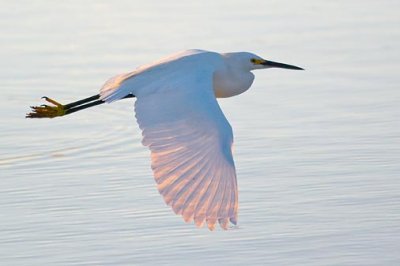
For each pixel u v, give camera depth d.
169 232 11.73
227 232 11.65
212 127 7.71
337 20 23.39
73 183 13.64
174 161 7.54
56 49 21.09
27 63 20.17
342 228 11.73
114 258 10.99
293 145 15.05
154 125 7.88
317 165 14.12
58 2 25.52
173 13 24.09
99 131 16.27
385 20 23.30
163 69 8.61
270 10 24.50
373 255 10.94
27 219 12.27
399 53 20.38
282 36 21.80
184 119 7.82
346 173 13.74
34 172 14.18
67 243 11.48
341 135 15.47
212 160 7.50
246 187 13.26
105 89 8.77
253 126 16.05
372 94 17.64
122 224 12.02
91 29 22.64
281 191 13.08
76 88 18.52
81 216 12.34
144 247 11.29
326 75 18.95
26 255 11.14
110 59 20.19
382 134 15.48
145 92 8.32
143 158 14.78
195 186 7.34
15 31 22.67
